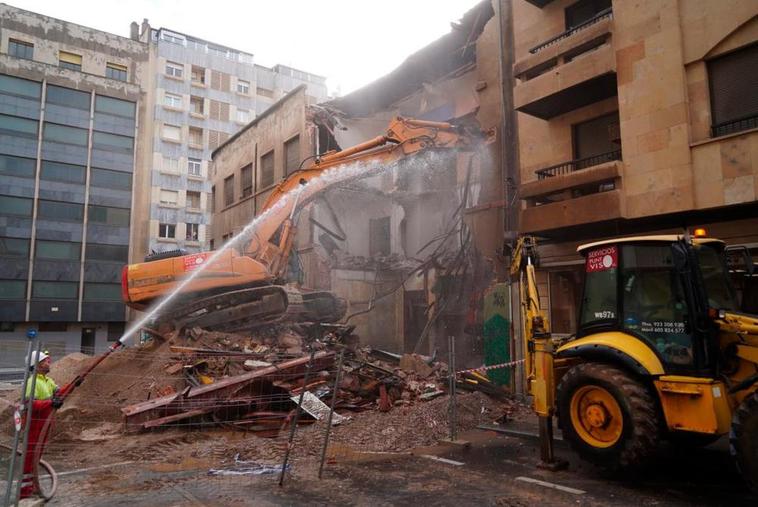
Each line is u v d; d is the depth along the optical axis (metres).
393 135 13.20
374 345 18.08
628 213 9.51
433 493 5.56
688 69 9.20
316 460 6.88
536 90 11.22
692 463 6.51
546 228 10.48
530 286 7.00
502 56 13.86
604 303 6.50
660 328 5.80
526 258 7.32
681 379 5.38
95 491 5.64
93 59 39.41
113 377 10.62
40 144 36.38
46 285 35.88
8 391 10.38
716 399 5.22
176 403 8.48
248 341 12.11
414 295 17.64
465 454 7.21
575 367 6.32
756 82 8.52
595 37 10.27
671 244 5.80
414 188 17.36
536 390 6.66
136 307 12.58
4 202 35.06
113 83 39.41
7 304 34.44
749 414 4.77
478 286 14.16
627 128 9.70
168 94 42.12
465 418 8.91
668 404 5.51
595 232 10.76
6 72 35.47
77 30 38.94
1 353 7.34
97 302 37.34
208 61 44.44
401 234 18.34
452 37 16.45
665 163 9.12
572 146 11.77
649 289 6.04
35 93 36.47
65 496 5.48
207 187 42.94
